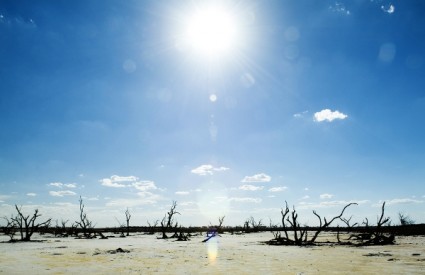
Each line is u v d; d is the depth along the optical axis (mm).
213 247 36531
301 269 17469
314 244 39438
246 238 63469
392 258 21891
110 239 61844
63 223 88812
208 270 17734
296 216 41156
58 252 30031
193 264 20484
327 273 15961
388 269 16906
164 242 49875
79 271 17719
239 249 32875
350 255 24609
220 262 21438
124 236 77938
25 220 53531
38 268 19016
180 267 19078
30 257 25422
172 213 68688
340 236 61812
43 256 26234
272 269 17672
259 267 18609
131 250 32531
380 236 39094
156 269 18312
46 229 92688
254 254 26828
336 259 21953
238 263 20719
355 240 45594
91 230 72688
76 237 72125
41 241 52688
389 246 34125
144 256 26000
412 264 18781
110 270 18016
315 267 18141
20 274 16844
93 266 19734
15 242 49938
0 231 91438
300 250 30531
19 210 53344
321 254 25891
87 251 31156
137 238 67000
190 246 38875
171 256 25922
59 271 17781
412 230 69500
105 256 26125
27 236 53438
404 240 45750
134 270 17969
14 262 22078
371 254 24984
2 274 16875
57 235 83812
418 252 26328
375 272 16000
